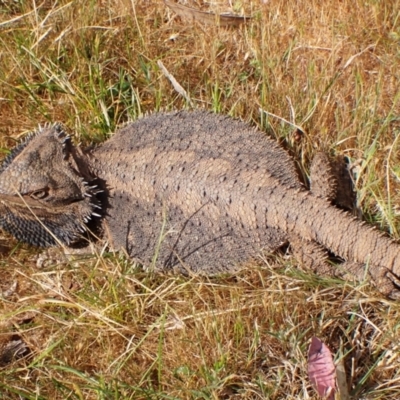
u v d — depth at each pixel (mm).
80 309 1289
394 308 1269
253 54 1448
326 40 1445
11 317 1296
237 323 1262
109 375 1253
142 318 1287
